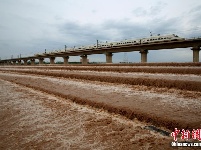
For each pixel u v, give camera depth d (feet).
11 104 32.12
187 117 19.36
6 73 107.04
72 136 17.89
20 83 58.13
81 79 58.65
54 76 72.43
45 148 15.98
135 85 42.50
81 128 19.71
